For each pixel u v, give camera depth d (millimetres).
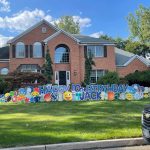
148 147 11047
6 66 49000
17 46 48125
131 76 40094
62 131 12570
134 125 13633
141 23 62594
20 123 14562
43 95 26016
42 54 48344
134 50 66750
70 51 47625
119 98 26484
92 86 26812
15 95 26359
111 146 11148
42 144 10828
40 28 48594
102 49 48688
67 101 25469
